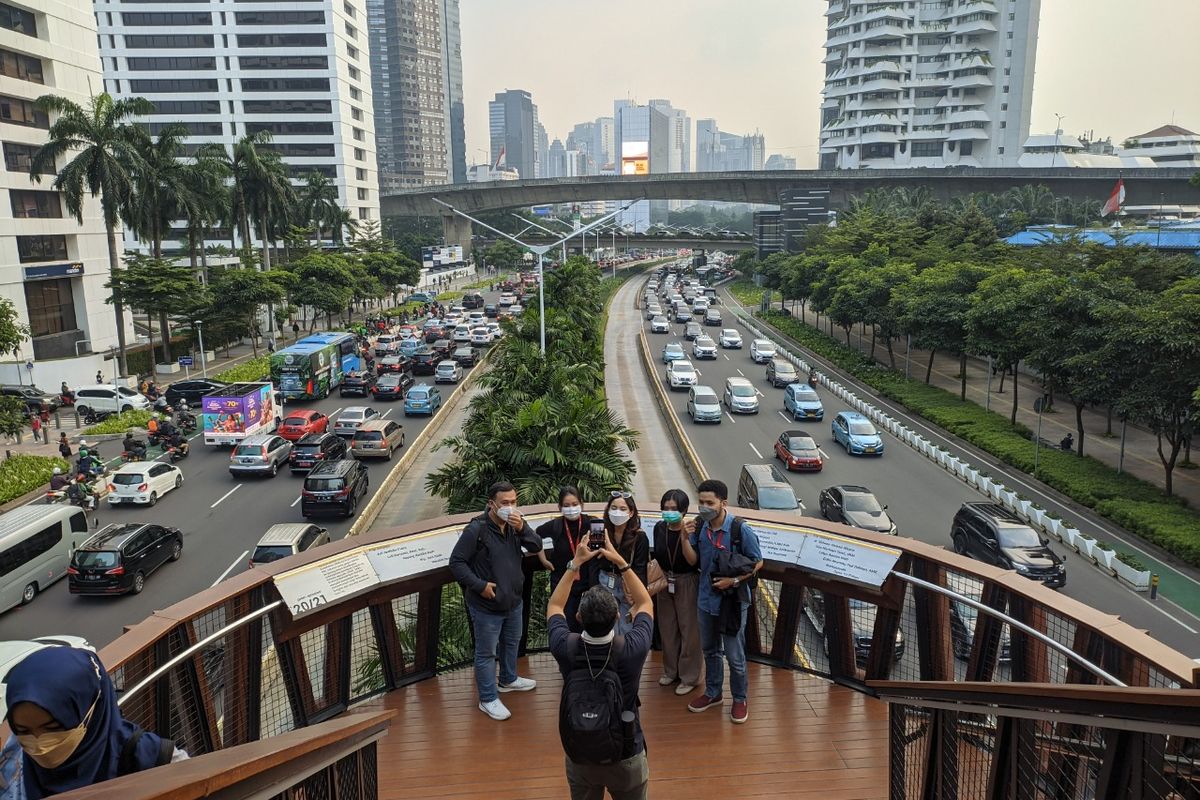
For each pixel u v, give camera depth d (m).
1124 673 3.82
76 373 43.12
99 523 24.27
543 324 26.12
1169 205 82.75
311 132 93.62
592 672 3.50
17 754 2.12
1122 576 19.36
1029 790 2.83
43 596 19.39
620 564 4.02
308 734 2.35
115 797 1.45
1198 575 19.80
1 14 44.09
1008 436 31.86
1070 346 27.27
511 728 5.17
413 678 5.79
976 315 33.41
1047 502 25.39
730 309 85.12
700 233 143.75
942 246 55.47
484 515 5.38
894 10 123.25
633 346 59.56
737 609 5.10
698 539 5.27
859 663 6.00
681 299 80.81
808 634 5.98
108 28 89.81
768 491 21.53
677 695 5.57
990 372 36.22
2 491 26.84
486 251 129.75
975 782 3.44
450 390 44.06
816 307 57.97
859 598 5.41
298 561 5.01
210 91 91.81
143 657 3.92
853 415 32.69
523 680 5.64
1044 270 35.22
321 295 57.00
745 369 50.62
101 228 50.81
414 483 28.12
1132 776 2.28
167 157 48.34
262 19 91.00
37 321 46.69
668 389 44.00
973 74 123.12
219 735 4.45
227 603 4.56
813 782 4.57
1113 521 23.38
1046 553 18.02
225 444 32.81
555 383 19.64
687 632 5.50
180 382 40.66
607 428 15.63
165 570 20.83
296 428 31.97
